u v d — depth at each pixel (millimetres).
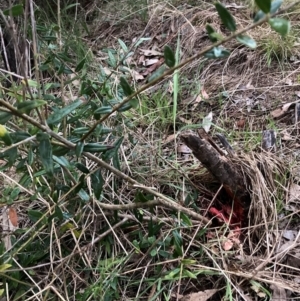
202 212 1941
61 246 1769
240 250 1753
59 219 1606
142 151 2172
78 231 1811
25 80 1302
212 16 3123
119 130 1947
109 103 1648
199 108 2574
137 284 1700
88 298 1586
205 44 2959
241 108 2510
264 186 1881
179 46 2850
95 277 1689
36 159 1577
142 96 2578
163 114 2473
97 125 1416
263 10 896
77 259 1741
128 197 1971
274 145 2166
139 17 3398
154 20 3303
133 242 1707
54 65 1762
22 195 1943
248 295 1632
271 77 2662
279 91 2561
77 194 1635
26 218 1894
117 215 1753
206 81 2744
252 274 1656
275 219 1821
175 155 2168
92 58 2945
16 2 2441
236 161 1932
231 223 1911
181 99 2637
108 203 1883
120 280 1700
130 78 2791
